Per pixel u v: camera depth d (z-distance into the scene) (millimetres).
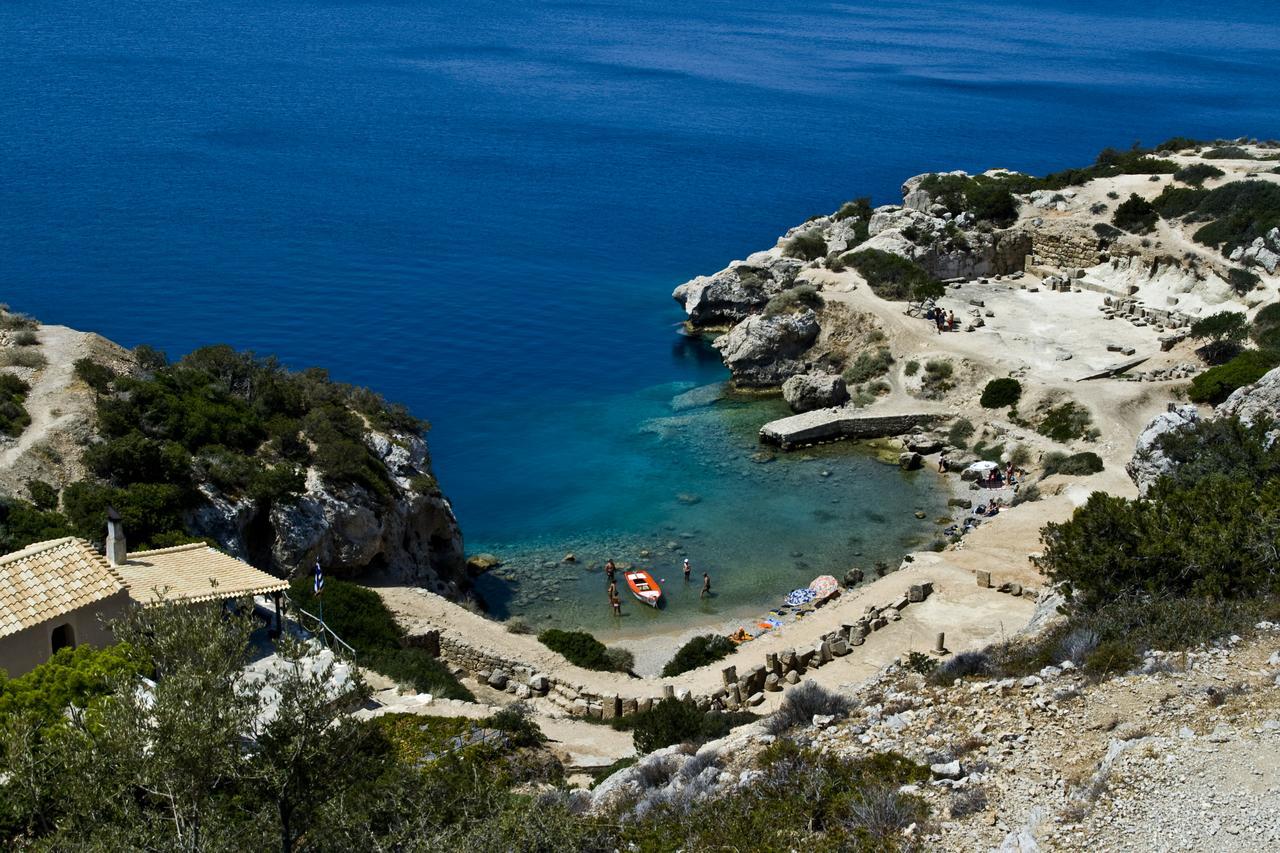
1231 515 35906
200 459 52719
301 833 20688
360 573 57719
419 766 30578
